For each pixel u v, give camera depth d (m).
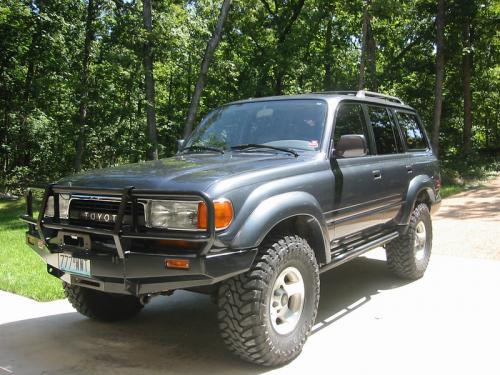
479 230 8.83
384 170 5.06
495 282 5.69
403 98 24.84
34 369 3.61
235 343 3.37
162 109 26.58
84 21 18.78
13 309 4.99
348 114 4.80
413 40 24.05
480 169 19.53
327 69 23.67
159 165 4.00
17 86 20.69
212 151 4.62
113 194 3.28
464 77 23.02
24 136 20.39
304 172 3.93
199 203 3.11
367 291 5.44
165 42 16.09
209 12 21.02
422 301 5.04
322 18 22.41
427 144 6.51
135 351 3.95
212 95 23.97
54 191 3.68
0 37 18.69
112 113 19.03
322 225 3.91
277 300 3.51
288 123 4.56
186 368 3.61
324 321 4.51
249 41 23.83
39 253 3.85
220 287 3.36
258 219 3.30
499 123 34.22
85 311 4.43
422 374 3.43
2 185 19.30
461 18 20.98
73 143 20.88
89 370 3.60
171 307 5.08
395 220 5.47
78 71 19.19
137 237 3.16
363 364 3.60
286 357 3.55
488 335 4.11
